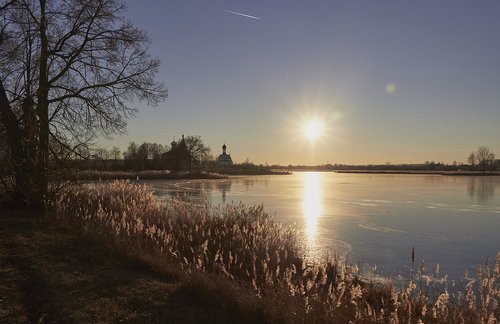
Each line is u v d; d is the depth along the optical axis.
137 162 97.00
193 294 7.38
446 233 19.09
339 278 10.41
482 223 22.38
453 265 13.32
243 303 6.79
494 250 15.57
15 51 17.47
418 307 8.02
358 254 14.63
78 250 10.20
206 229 12.73
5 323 6.00
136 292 7.38
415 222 22.53
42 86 17.77
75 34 18.80
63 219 13.80
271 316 6.50
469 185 65.25
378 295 9.14
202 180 73.81
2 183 17.05
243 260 10.29
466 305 7.62
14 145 16.73
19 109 17.45
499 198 38.78
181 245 11.68
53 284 7.73
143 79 20.64
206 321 6.29
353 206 30.72
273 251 10.88
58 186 17.33
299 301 7.15
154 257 9.57
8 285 7.61
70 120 19.17
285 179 95.12
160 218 13.79
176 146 110.44
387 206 31.02
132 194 18.95
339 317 6.63
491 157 161.12
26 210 15.77
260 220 13.88
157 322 6.18
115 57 19.80
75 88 19.56
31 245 10.51
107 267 8.91
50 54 18.42
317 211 27.12
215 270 9.66
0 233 11.65
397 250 15.38
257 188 52.38
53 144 17.98
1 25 17.84
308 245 15.95
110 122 20.12
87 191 18.33
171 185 54.69
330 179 99.44
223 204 29.48
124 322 6.15
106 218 13.17
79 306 6.71
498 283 8.88
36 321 6.16
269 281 7.54
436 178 105.69
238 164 168.62
